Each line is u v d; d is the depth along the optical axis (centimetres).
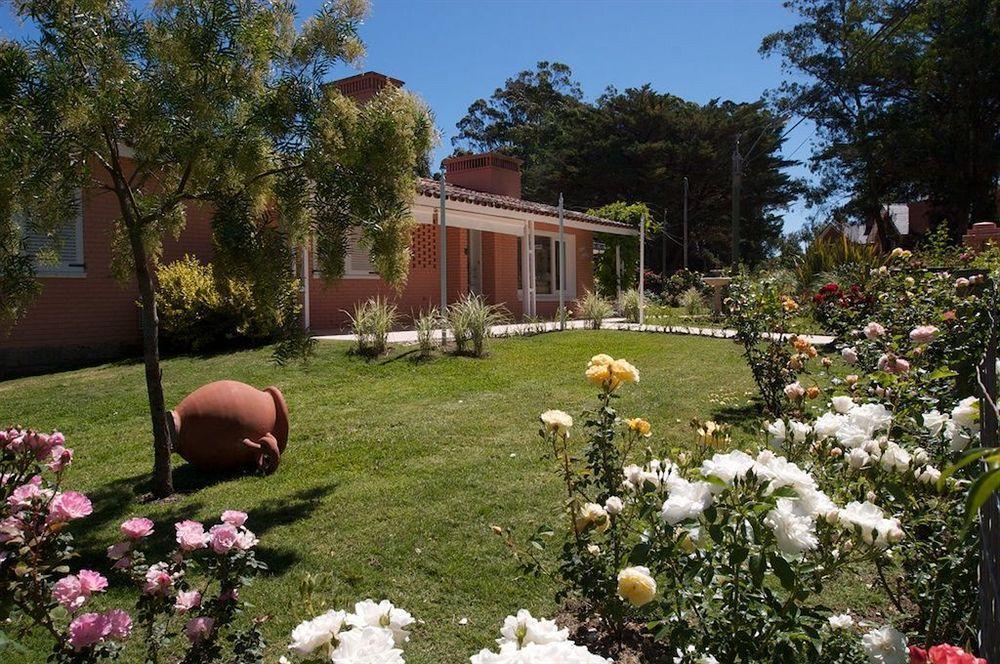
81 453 623
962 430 226
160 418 520
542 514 447
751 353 709
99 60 442
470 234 1864
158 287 1088
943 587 229
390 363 981
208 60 462
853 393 384
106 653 198
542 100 5747
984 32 2866
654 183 4062
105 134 475
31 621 255
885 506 239
